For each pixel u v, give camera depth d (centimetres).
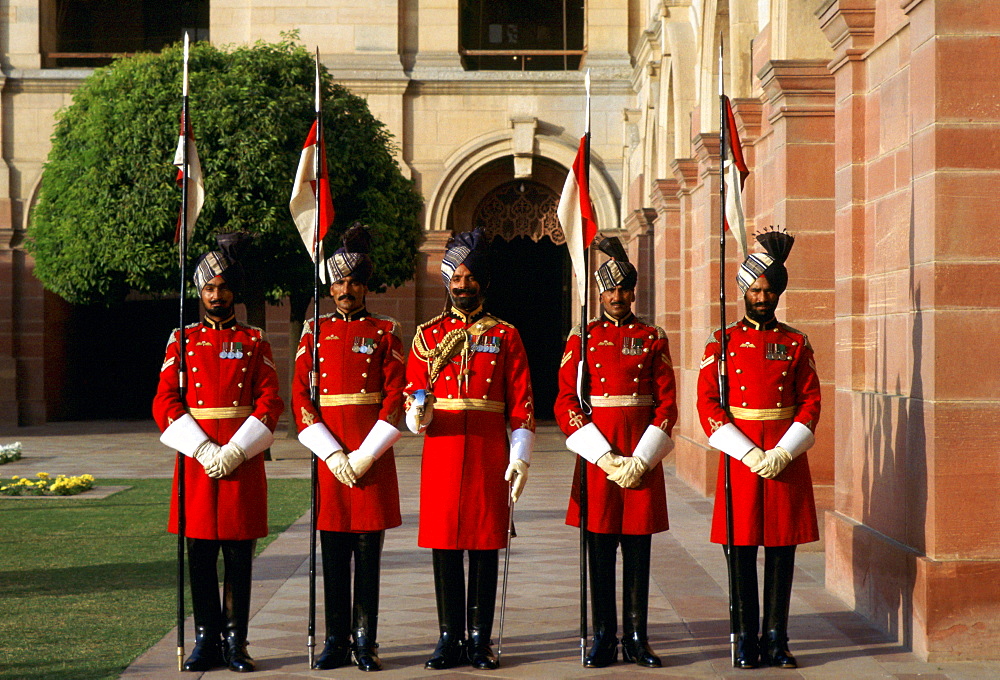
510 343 827
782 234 861
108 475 2127
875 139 995
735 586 822
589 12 3347
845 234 1059
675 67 2175
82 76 3372
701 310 1855
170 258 2280
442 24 3359
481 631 813
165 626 915
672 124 2389
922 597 817
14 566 1174
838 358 1085
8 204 3381
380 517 809
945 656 810
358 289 841
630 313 866
